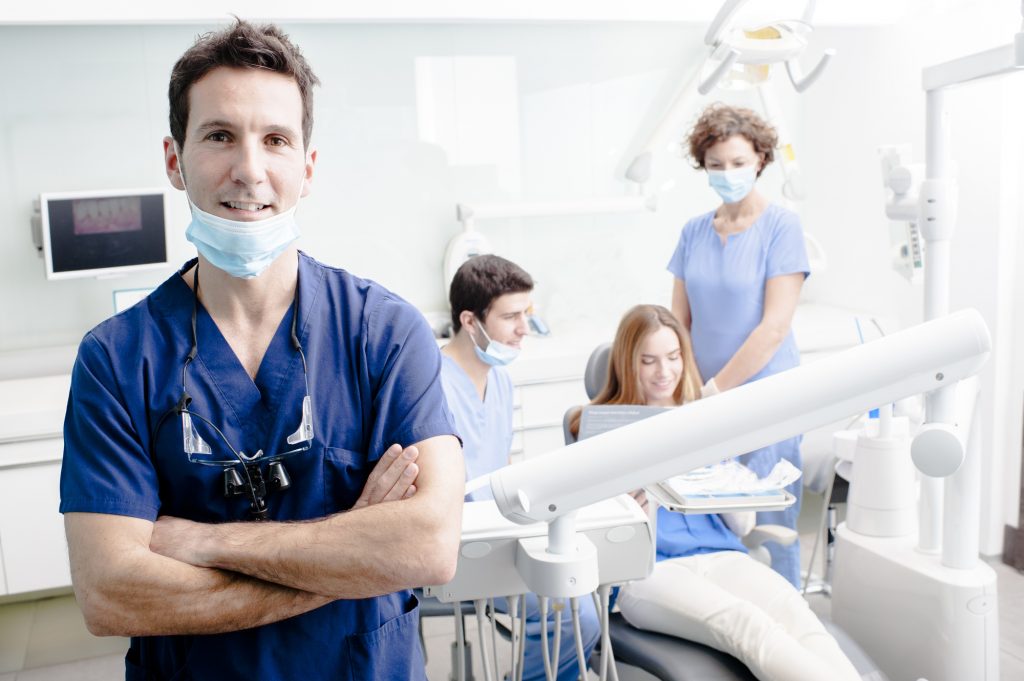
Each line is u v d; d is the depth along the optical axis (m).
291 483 1.12
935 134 1.83
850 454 2.27
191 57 1.03
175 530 1.06
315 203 3.44
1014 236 3.03
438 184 3.56
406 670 1.15
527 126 3.63
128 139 3.22
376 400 1.13
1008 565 3.12
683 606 1.80
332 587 1.03
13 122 3.11
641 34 3.71
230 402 1.11
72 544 1.05
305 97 1.09
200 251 1.07
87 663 2.71
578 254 3.78
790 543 2.13
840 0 3.37
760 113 3.92
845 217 3.87
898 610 1.92
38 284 3.21
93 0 2.86
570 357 3.24
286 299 1.13
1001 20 3.04
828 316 3.73
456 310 2.10
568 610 1.81
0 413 2.75
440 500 1.08
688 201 3.89
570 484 1.09
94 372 1.08
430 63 3.48
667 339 2.20
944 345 0.98
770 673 1.66
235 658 1.08
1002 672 2.43
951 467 1.18
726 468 1.52
